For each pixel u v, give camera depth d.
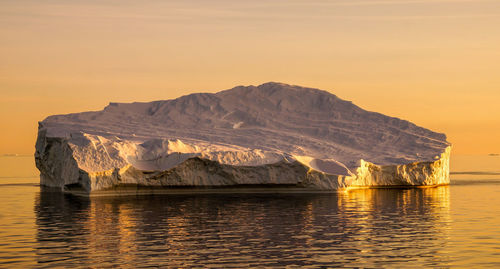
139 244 33.53
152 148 73.75
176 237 36.00
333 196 68.50
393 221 43.62
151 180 70.12
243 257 30.02
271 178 73.62
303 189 74.50
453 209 52.34
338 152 96.88
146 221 43.69
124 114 106.31
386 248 32.34
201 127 103.88
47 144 79.81
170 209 52.34
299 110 113.88
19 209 52.06
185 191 73.00
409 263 28.61
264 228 40.00
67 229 39.28
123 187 68.94
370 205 56.50
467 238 35.47
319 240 35.00
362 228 39.94
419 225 41.34
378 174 86.19
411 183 87.00
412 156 92.00
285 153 77.06
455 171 161.12
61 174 76.75
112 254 30.58
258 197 66.94
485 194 71.44
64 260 29.08
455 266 27.95
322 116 112.06
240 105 113.06
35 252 31.00
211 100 112.88
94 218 45.34
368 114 111.88
